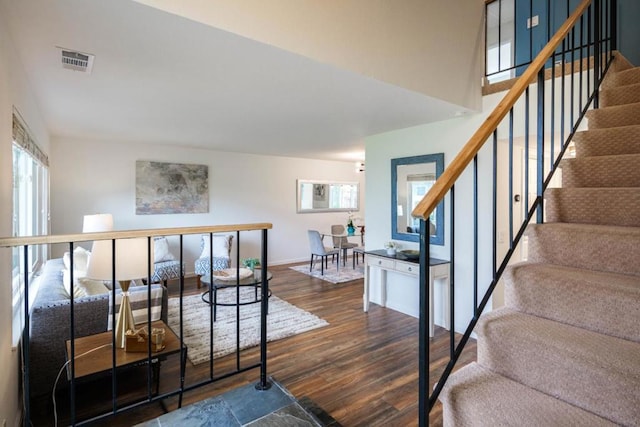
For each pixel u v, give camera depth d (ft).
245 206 21.81
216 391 8.19
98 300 8.12
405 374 8.98
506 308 5.32
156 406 7.61
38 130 10.56
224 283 12.81
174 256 19.29
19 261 9.12
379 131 14.15
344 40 7.37
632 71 8.29
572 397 3.97
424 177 12.78
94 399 7.82
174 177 19.03
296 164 24.03
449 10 9.70
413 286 13.48
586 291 4.51
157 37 6.05
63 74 7.75
